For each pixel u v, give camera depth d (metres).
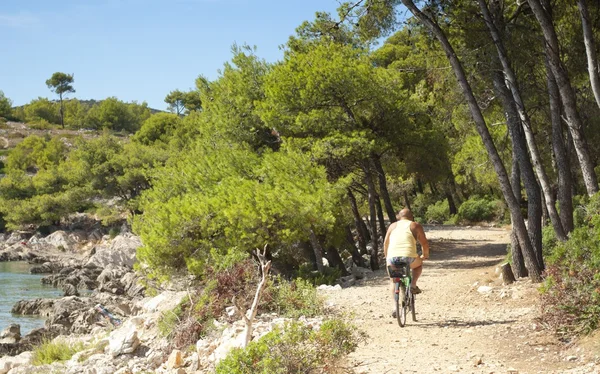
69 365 15.05
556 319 9.24
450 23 16.23
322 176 21.95
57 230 74.31
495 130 25.94
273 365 7.37
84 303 31.94
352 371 8.10
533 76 16.41
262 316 13.72
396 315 10.77
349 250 26.44
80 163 74.75
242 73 26.16
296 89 23.30
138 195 69.06
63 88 168.00
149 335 15.70
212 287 14.73
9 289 41.97
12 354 23.17
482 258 23.97
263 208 20.00
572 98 12.48
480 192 52.66
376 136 23.92
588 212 10.68
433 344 9.38
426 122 25.19
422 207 57.62
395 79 23.94
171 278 21.20
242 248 20.14
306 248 24.77
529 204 15.23
